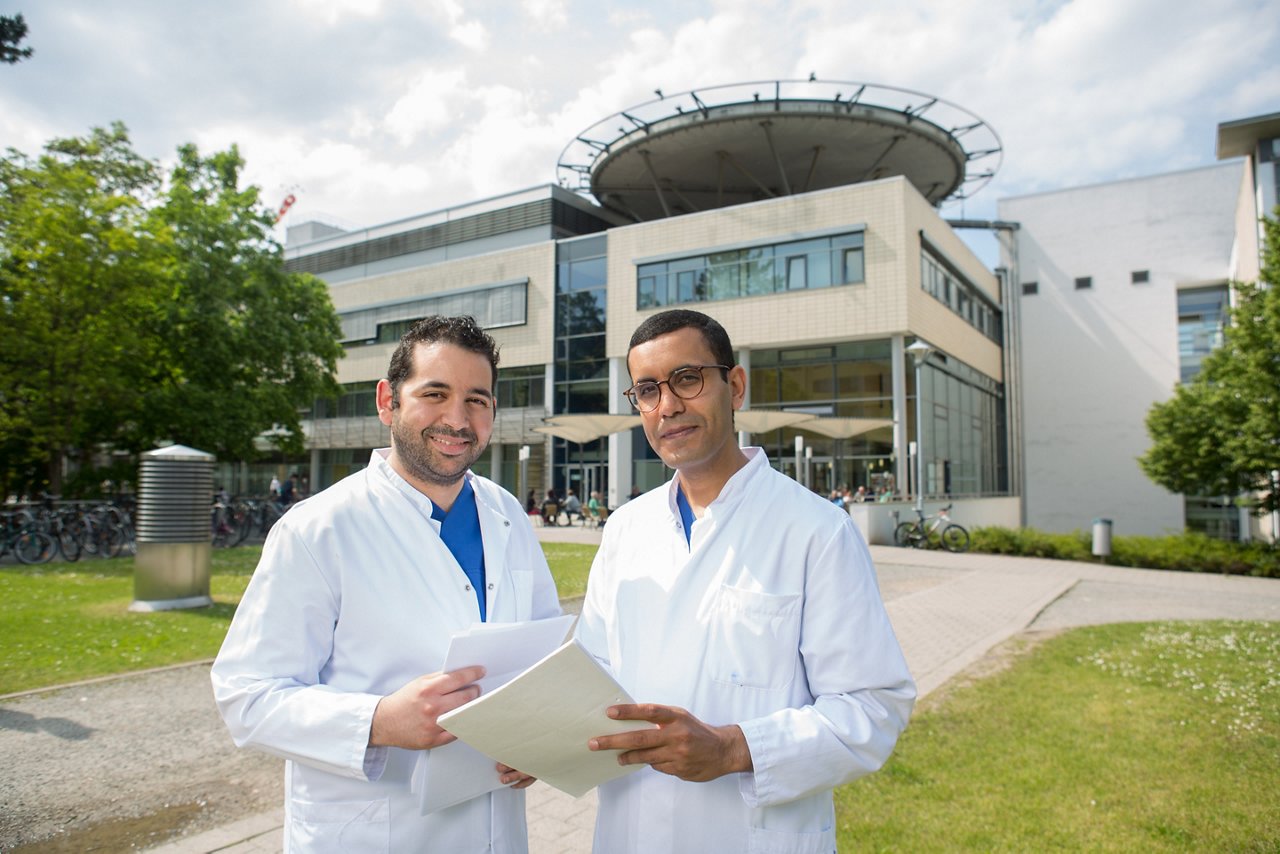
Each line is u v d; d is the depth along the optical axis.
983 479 33.12
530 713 1.43
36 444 18.83
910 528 19.52
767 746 1.51
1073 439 35.75
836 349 26.14
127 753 4.52
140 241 19.23
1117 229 35.72
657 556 1.90
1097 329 35.75
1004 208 37.91
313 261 41.44
